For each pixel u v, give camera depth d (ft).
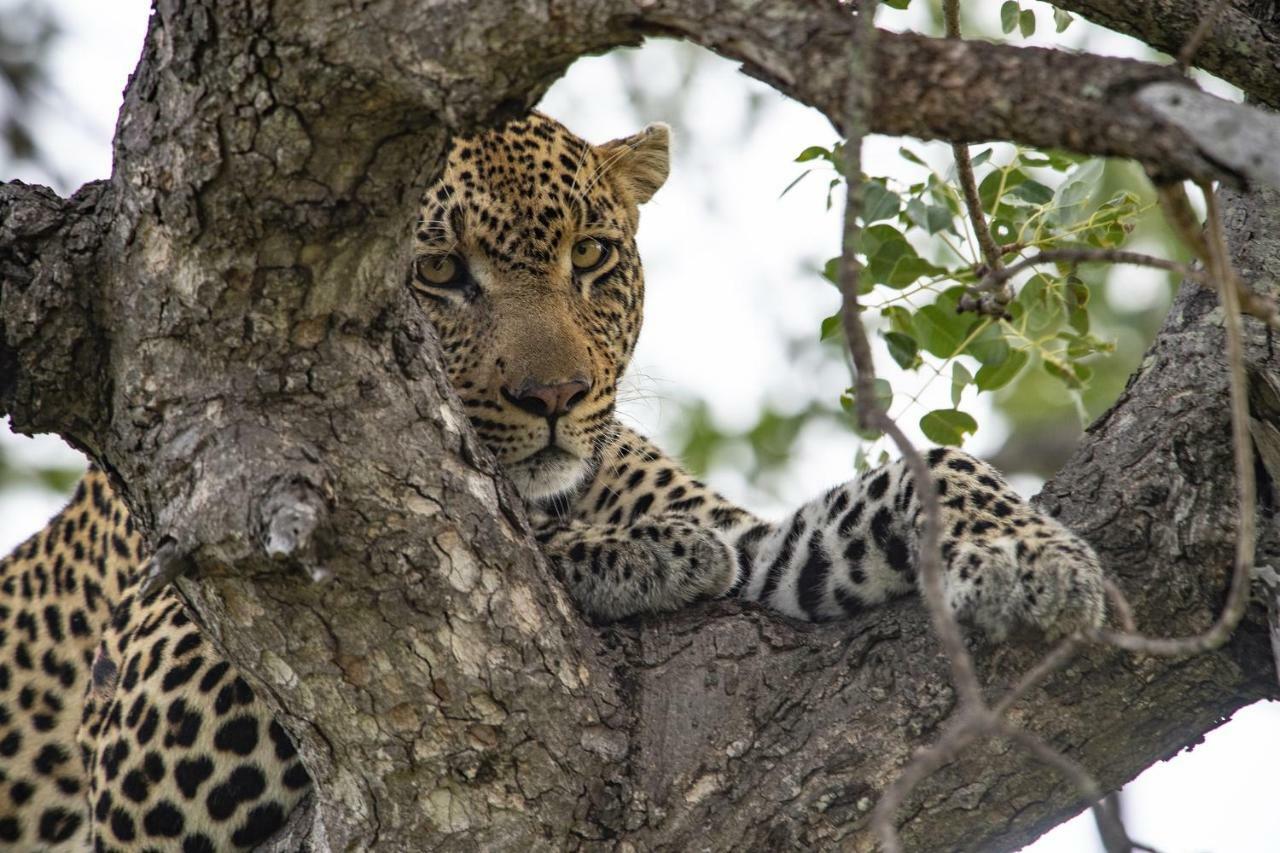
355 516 19.83
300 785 28.66
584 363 32.53
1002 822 21.85
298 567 18.63
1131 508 22.99
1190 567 22.09
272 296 18.84
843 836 21.71
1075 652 21.89
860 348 14.01
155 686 28.91
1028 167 28.71
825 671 22.86
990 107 13.89
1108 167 41.06
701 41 15.47
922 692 22.22
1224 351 23.45
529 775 21.38
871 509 26.32
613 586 27.09
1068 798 21.90
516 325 32.42
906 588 25.88
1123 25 20.86
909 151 26.81
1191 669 21.77
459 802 21.22
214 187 18.02
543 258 33.65
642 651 23.41
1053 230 26.84
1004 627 22.34
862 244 26.21
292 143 17.66
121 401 19.51
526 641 21.36
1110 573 22.44
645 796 22.00
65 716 35.40
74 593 35.63
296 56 17.03
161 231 18.60
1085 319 27.94
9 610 36.52
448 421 20.85
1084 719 21.79
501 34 16.30
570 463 32.65
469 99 16.89
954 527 24.54
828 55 14.60
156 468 19.27
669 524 27.94
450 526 20.56
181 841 28.91
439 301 32.99
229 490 18.47
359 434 19.81
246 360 19.29
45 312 19.15
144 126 18.19
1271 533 21.86
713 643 23.47
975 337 27.22
